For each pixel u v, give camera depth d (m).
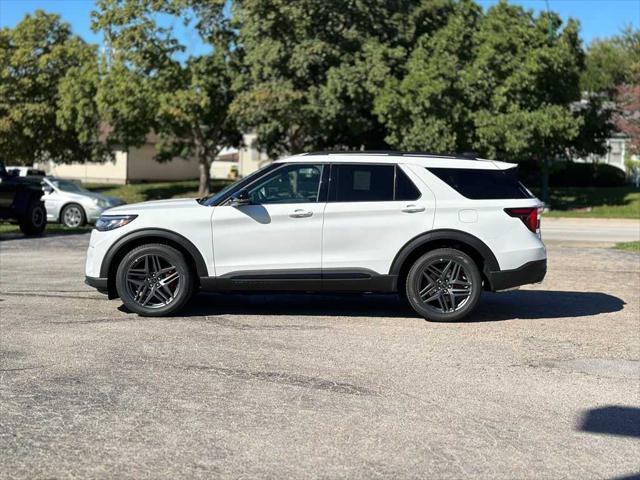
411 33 32.75
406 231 8.33
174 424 5.17
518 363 6.83
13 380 6.09
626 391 6.09
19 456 4.59
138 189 41.41
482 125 28.47
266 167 8.55
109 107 31.97
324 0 30.56
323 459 4.62
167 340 7.44
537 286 11.12
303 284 8.37
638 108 33.53
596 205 32.78
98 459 4.57
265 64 30.77
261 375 6.33
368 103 30.80
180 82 32.44
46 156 39.88
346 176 8.47
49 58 35.94
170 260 8.41
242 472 4.41
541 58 28.45
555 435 5.11
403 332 7.96
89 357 6.79
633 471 4.55
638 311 9.28
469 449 4.83
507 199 8.46
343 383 6.14
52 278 11.18
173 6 31.59
